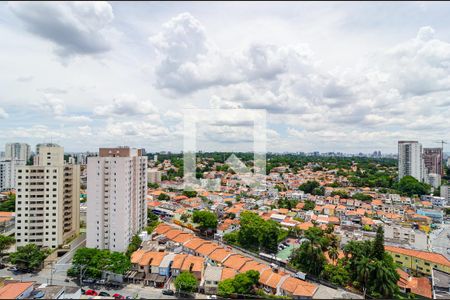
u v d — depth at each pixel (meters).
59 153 88.00
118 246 76.19
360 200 142.38
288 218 109.62
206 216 99.12
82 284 62.41
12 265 72.75
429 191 156.38
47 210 82.81
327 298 52.69
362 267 57.03
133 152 92.44
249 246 86.06
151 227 97.88
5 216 107.12
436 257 71.00
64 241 85.44
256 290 57.28
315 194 160.62
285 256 79.62
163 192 155.00
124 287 61.06
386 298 54.50
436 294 59.16
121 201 76.50
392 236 91.81
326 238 79.81
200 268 64.06
